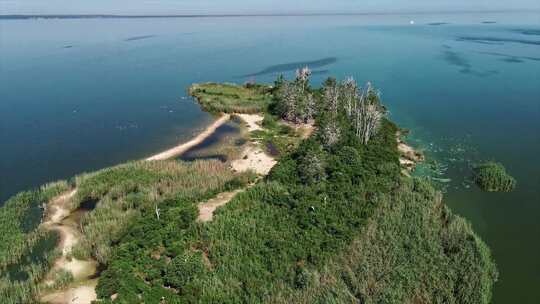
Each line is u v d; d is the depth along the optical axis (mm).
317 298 56188
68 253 68000
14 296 57688
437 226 70750
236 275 60188
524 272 64250
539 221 77562
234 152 108438
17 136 124125
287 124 128875
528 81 173375
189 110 146750
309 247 65250
